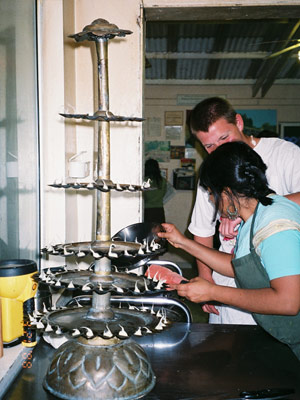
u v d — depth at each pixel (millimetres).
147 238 1393
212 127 1536
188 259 5367
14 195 1444
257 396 903
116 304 1348
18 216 1486
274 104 5336
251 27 4035
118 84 1973
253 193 1131
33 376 989
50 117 1698
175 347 1183
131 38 1952
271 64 4621
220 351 1159
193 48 4531
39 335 1222
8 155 1387
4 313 1102
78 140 1974
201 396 913
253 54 4617
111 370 870
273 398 904
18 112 1478
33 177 1659
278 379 1005
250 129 5379
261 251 1087
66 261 1725
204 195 1747
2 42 1330
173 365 1069
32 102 1638
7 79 1375
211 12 2020
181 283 1243
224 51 4617
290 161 1640
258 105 5348
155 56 4648
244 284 1246
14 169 1441
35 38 1660
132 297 1319
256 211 1153
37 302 1147
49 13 1672
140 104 1976
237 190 1122
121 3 1942
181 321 1479
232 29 4082
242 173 1107
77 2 1947
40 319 875
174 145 5414
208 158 1165
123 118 817
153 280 896
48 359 1078
